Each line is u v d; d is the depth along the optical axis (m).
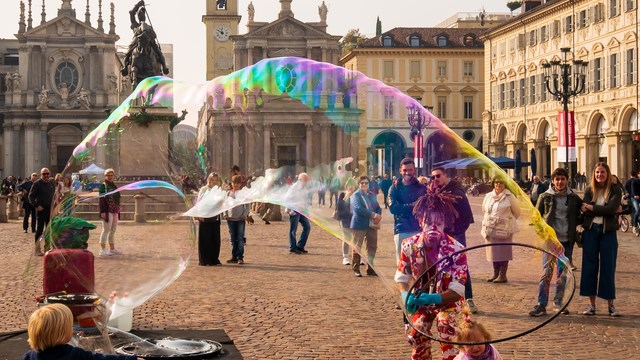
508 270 15.81
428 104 95.81
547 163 68.25
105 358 5.86
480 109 96.25
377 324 11.78
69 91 98.44
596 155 59.22
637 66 52.25
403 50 95.19
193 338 8.95
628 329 11.44
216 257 19.50
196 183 13.81
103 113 97.94
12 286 15.45
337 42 96.50
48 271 8.87
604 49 56.81
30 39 98.12
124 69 36.91
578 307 13.11
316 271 18.23
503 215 14.45
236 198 12.78
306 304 13.55
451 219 6.97
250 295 14.55
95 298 8.09
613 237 12.46
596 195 12.51
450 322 6.76
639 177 30.58
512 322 11.83
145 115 21.81
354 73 10.41
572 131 39.97
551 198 12.79
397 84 95.56
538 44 68.00
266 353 9.88
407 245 6.92
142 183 13.30
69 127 98.19
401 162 8.98
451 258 6.75
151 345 8.20
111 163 16.25
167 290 15.11
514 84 73.31
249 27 96.44
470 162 9.54
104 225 14.21
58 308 5.80
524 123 70.81
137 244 13.81
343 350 10.09
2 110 102.50
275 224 35.78
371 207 10.04
